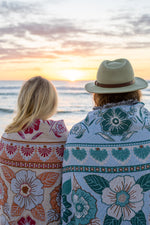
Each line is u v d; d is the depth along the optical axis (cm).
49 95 172
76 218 147
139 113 144
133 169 137
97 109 150
